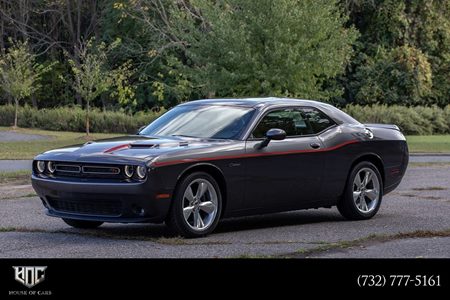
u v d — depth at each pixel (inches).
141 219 351.3
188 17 1565.0
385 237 365.1
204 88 1480.1
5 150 1139.9
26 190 589.6
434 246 341.7
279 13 1284.4
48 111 1878.7
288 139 399.2
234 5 1348.4
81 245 344.8
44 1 2381.9
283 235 377.1
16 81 1775.3
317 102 427.5
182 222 357.4
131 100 2279.8
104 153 360.5
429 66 2160.4
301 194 403.5
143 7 2068.2
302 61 1283.2
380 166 442.0
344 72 2070.6
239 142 380.2
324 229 397.7
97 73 1632.6
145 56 2279.8
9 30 2445.9
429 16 2229.3
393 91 2145.7
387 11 2199.8
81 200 359.3
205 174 364.5
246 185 378.9
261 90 1325.0
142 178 346.9
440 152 1115.3
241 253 324.2
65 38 2440.9
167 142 372.5
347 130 426.3
